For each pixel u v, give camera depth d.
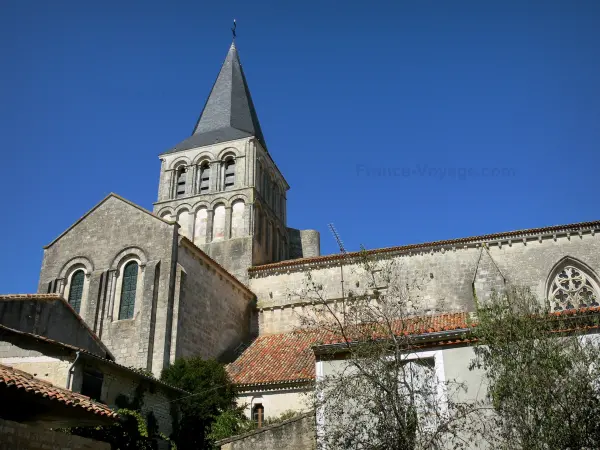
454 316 24.06
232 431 25.81
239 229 46.25
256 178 49.12
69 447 17.52
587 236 36.22
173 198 50.22
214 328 35.62
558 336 16.44
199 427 26.58
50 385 15.59
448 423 16.02
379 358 17.48
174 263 33.25
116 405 22.42
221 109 55.94
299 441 21.02
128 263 34.53
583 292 34.25
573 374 15.33
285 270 41.69
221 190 48.72
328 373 19.91
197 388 27.28
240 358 34.12
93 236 36.03
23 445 15.59
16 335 21.11
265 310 40.66
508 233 37.41
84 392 20.86
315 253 55.16
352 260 39.59
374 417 17.45
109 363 21.89
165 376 28.62
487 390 17.16
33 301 25.48
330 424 17.70
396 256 38.91
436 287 37.16
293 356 32.28
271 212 51.69
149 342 30.89
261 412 28.19
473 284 35.53
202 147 51.25
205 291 35.41
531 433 14.79
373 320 19.25
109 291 33.97
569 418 14.52
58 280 35.38
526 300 19.28
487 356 16.77
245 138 49.97
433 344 18.91
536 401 14.96
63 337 26.42
